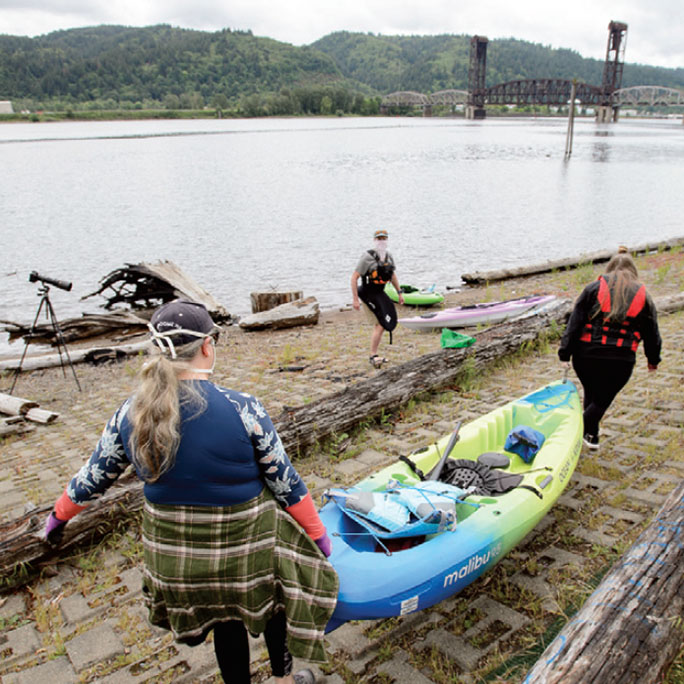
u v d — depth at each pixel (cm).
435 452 448
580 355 499
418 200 3744
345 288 1772
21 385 998
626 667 242
